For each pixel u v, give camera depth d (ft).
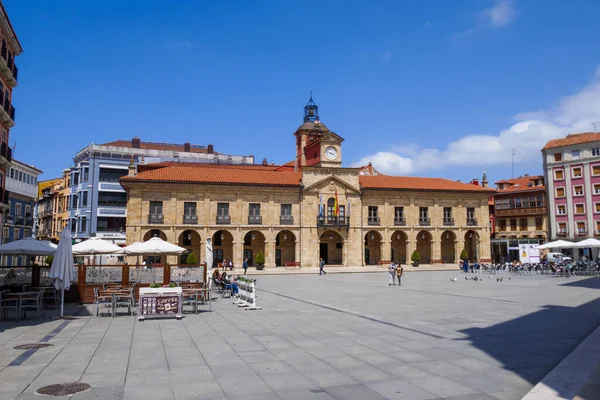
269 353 36.83
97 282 79.41
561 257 205.26
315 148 225.97
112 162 230.07
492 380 29.27
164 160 277.44
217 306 70.08
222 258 200.95
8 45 112.68
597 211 225.97
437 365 32.99
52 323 53.42
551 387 27.09
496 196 275.59
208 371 31.42
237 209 197.06
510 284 114.73
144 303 56.24
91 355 36.22
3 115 112.06
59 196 254.88
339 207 211.61
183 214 189.67
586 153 232.12
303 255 203.82
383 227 217.15
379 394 26.55
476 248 235.61
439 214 226.38
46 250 75.15
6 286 75.25
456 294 88.12
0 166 118.83
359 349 38.19
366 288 105.19
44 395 26.17
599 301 74.28
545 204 252.21
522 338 42.80
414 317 56.65
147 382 28.81
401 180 234.17
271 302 75.41
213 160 293.64
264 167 280.92
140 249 86.12
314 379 29.53
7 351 37.76
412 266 215.10
